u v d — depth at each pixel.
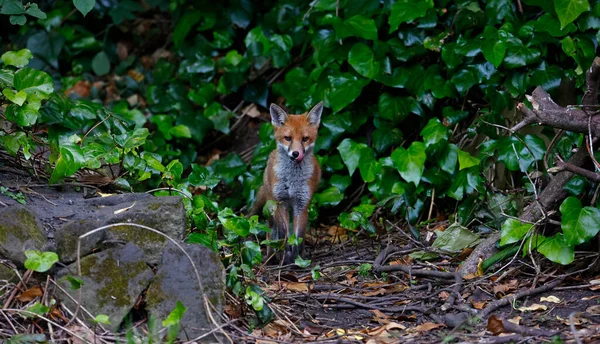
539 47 11.80
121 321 6.87
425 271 9.31
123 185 9.25
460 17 12.36
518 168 10.52
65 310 6.89
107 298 6.91
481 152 11.14
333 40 13.07
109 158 9.03
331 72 13.07
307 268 10.39
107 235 7.23
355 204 13.05
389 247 10.45
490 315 7.81
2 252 7.07
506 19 12.10
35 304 6.74
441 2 12.78
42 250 7.06
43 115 10.36
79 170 9.42
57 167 8.05
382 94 12.65
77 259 6.94
